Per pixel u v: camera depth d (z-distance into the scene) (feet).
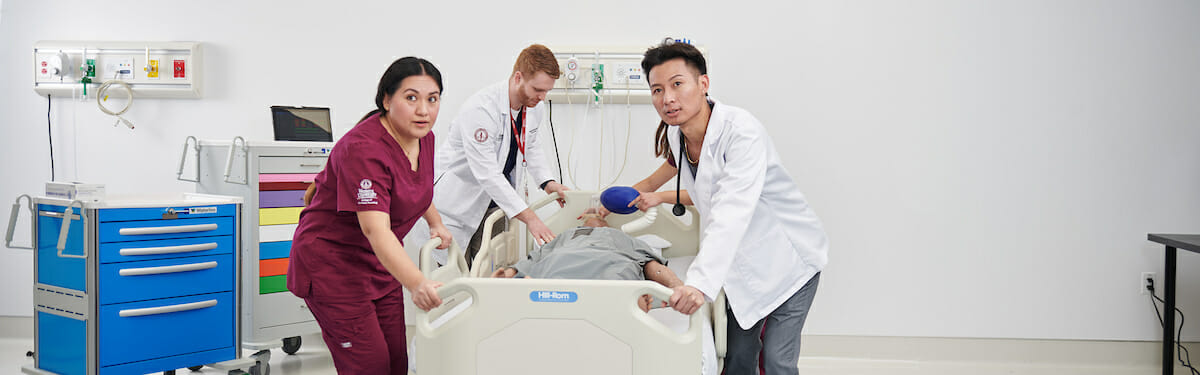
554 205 10.81
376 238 5.42
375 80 10.84
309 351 11.09
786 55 10.46
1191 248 8.43
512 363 5.21
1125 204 10.37
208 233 8.83
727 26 10.49
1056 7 10.23
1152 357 10.58
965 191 10.50
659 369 5.14
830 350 10.86
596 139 10.70
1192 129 10.21
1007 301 10.62
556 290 5.13
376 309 6.40
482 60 10.73
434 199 9.04
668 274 7.41
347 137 5.62
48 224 8.46
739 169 5.86
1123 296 10.52
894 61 10.41
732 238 5.57
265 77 10.90
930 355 10.75
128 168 11.07
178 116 10.99
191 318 8.73
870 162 10.53
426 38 10.76
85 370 8.09
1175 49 10.16
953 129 10.43
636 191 7.95
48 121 11.09
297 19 10.85
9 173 11.10
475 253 9.52
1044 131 10.37
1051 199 10.44
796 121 10.52
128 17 10.93
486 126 8.22
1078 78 10.28
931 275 10.65
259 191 9.62
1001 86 10.35
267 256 9.75
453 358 5.25
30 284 11.28
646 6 10.54
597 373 5.18
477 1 10.70
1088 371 10.41
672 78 5.90
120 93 10.85
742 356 6.73
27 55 11.02
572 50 10.46
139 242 8.30
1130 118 10.28
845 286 10.73
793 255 6.45
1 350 10.81
